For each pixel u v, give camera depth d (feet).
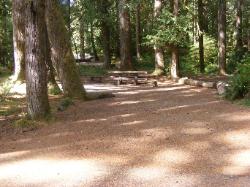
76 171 22.40
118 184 20.30
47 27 47.21
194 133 29.30
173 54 74.38
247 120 32.63
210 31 127.24
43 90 34.78
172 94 52.44
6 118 37.63
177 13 72.49
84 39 150.30
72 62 47.85
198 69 95.91
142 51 123.24
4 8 115.44
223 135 28.43
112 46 123.13
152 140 27.91
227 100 43.50
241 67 44.06
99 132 30.68
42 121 34.45
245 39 122.42
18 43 58.34
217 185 19.79
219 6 83.30
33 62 34.27
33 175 22.00
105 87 64.90
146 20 128.06
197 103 42.57
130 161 23.82
